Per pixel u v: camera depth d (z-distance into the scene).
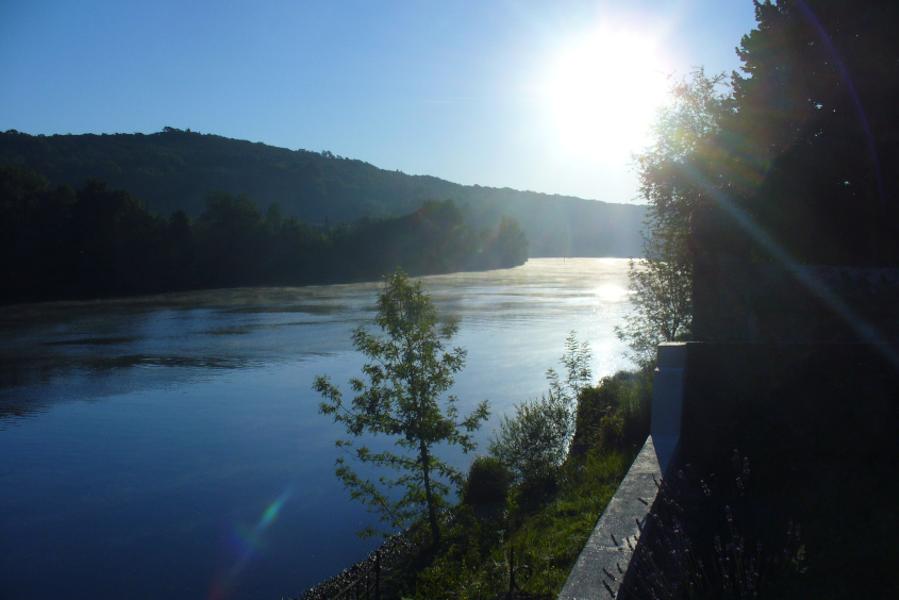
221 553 12.90
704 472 7.04
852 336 10.70
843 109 12.52
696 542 5.59
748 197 13.22
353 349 36.47
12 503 15.59
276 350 36.41
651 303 16.23
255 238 92.69
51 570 12.37
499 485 13.34
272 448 19.52
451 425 12.65
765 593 4.77
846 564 5.04
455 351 13.09
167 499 15.77
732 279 12.49
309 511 15.01
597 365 30.36
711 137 14.14
